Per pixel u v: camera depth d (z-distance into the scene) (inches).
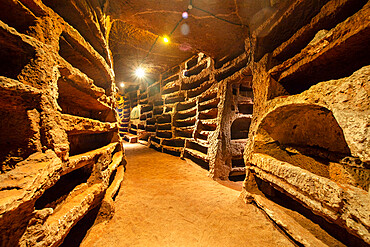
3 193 35.2
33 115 48.4
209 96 235.6
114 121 157.2
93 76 116.0
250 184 118.6
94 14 93.5
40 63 51.2
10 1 44.3
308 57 71.5
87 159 79.1
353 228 47.7
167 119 362.6
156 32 171.2
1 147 44.4
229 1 117.7
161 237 79.2
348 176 60.1
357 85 49.0
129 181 160.2
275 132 102.7
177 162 254.2
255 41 119.1
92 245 71.4
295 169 73.1
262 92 108.1
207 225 90.0
